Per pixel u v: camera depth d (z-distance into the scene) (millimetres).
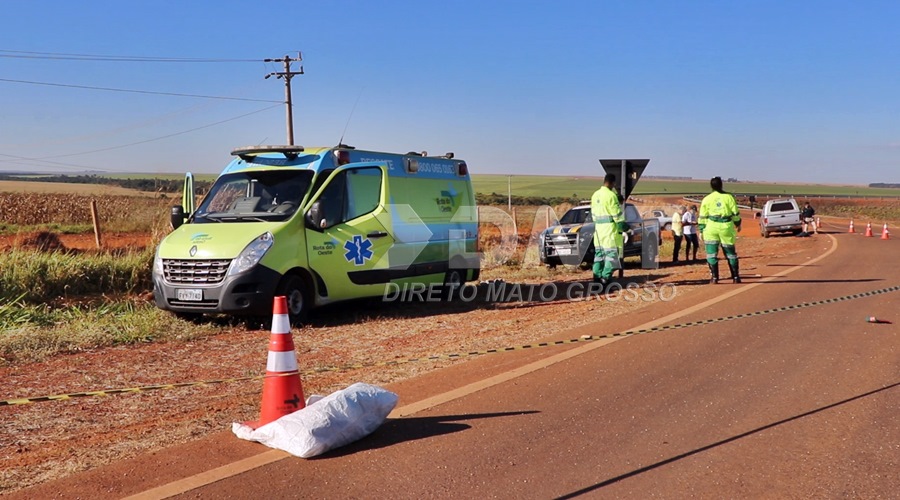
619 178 13945
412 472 4359
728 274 15859
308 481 4219
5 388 6680
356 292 10930
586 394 6039
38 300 11844
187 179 12602
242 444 4895
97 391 6457
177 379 7027
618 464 4480
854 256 20219
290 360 5184
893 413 5445
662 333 8656
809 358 7246
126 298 12344
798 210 35406
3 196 40781
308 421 4680
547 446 4801
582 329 9219
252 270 9484
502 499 3975
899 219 75875
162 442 5004
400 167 12039
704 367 6930
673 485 4148
